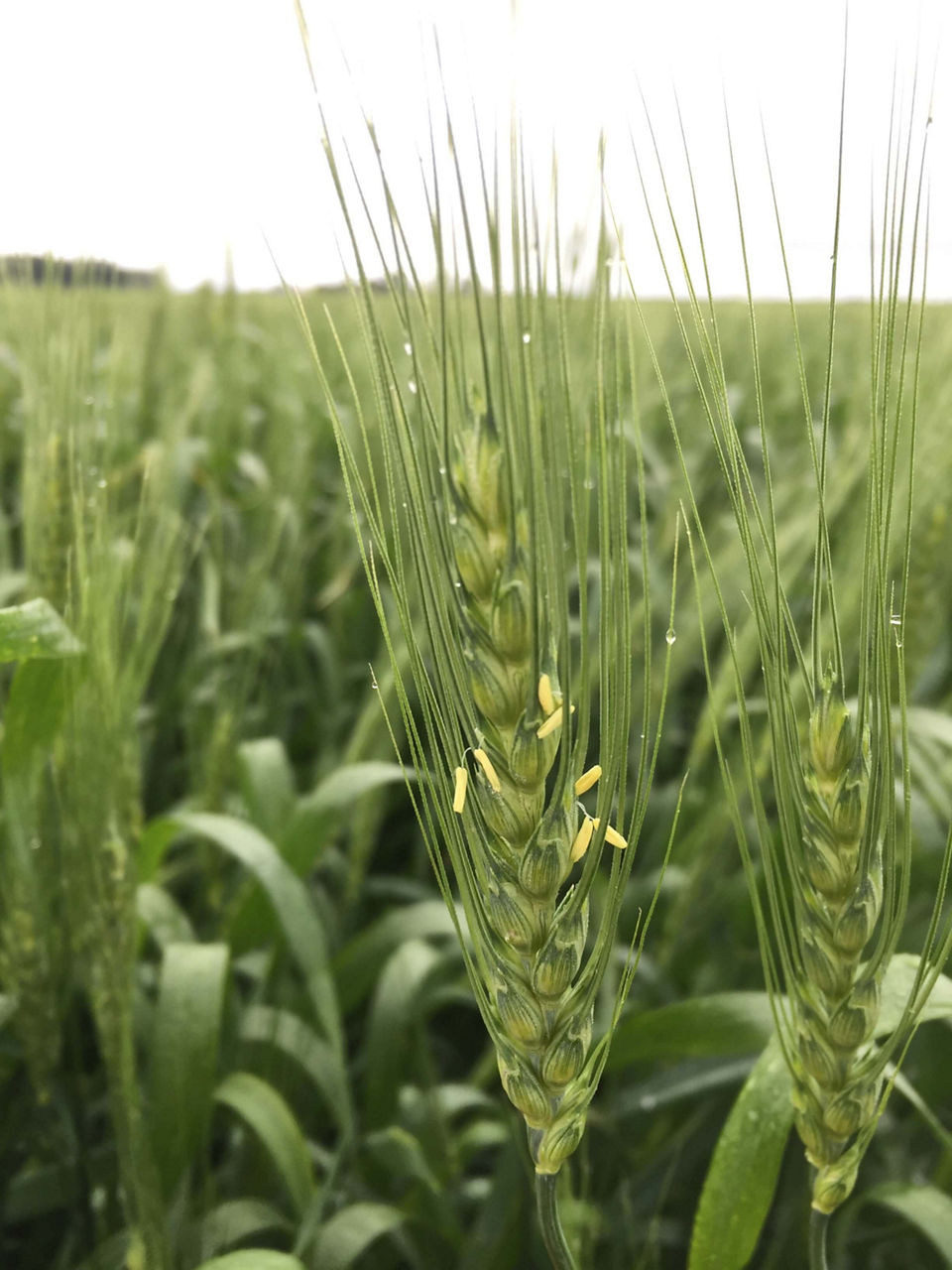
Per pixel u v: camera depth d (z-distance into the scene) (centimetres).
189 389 55
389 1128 23
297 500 46
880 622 11
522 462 10
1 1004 20
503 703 10
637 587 36
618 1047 19
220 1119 24
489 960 11
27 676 18
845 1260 25
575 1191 23
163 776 36
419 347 10
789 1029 12
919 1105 15
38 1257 25
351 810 35
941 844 25
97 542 20
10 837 19
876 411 11
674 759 38
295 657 43
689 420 52
